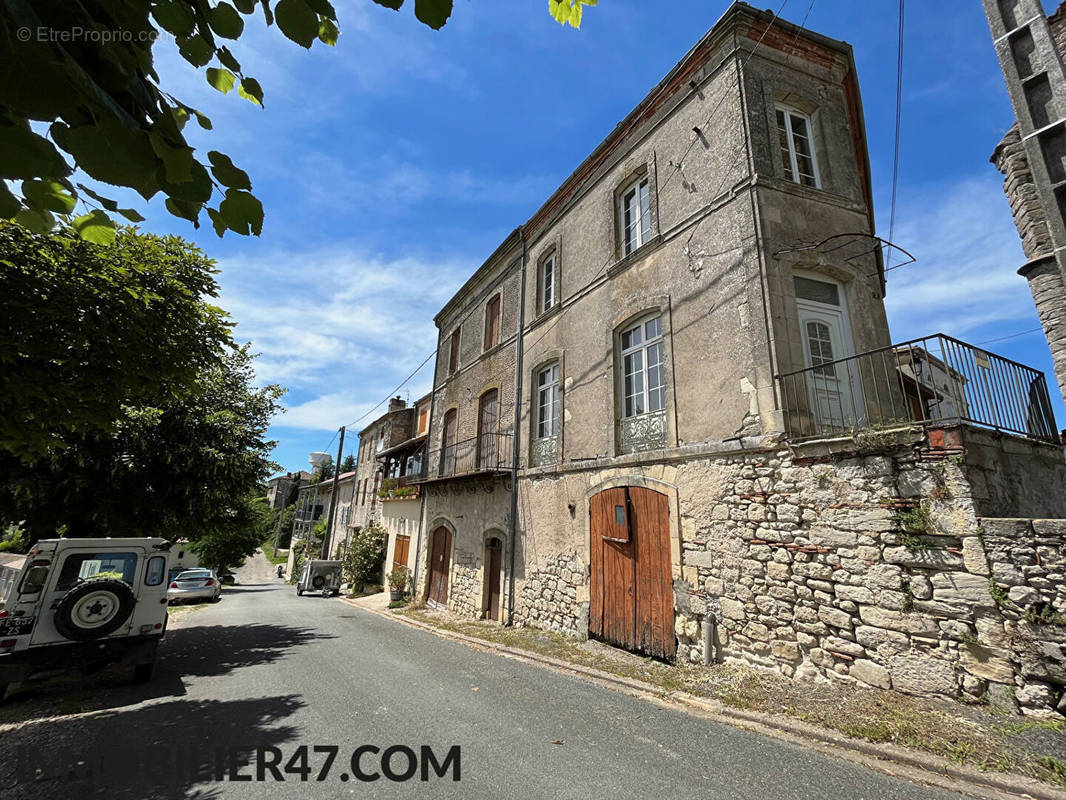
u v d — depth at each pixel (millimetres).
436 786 3418
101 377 4582
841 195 7281
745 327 6465
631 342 8688
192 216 1459
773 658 5520
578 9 1729
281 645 9211
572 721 4695
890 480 4785
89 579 6582
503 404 12398
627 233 9422
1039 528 3883
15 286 3982
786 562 5539
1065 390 4406
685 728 4438
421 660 7590
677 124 8367
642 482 7531
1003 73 4180
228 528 12461
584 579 8453
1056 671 3670
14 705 5734
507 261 13680
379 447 26172
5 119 1077
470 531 12680
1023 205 4945
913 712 4105
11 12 944
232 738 4422
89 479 9062
